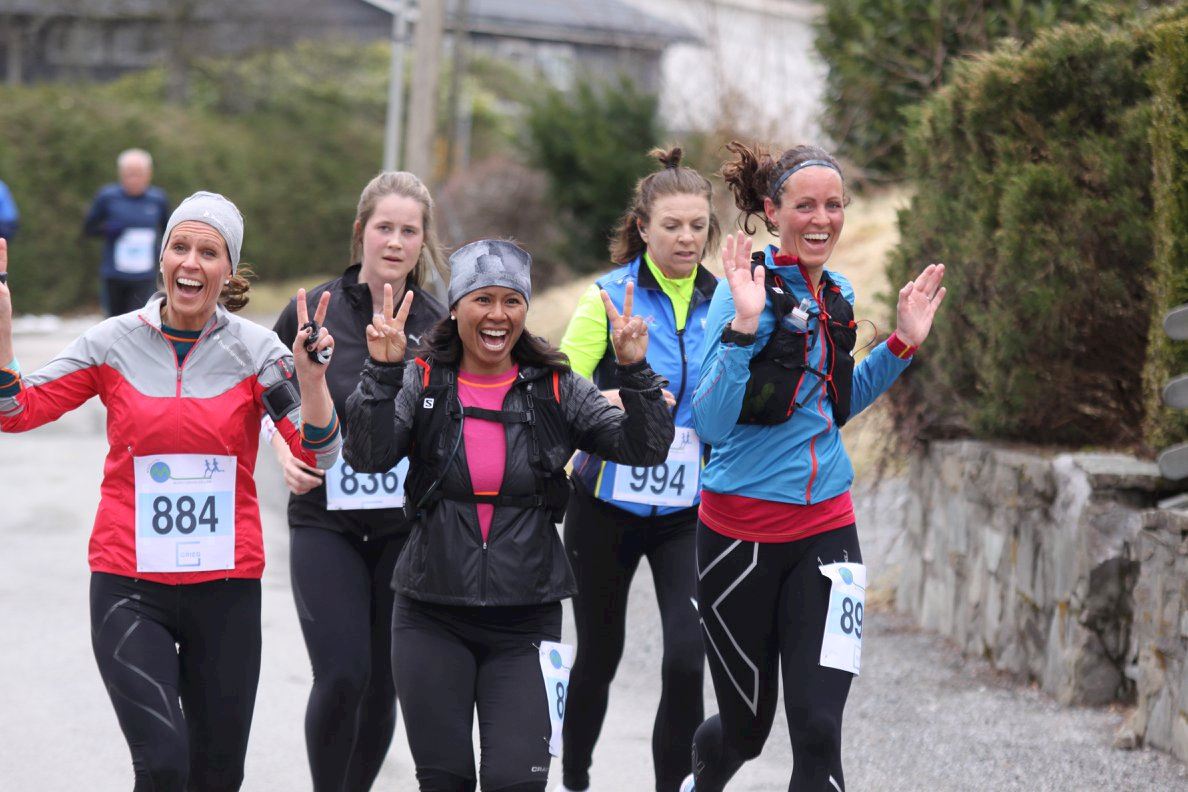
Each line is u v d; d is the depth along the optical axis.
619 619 13.26
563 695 10.06
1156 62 14.78
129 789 13.63
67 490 27.61
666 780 12.47
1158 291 14.99
